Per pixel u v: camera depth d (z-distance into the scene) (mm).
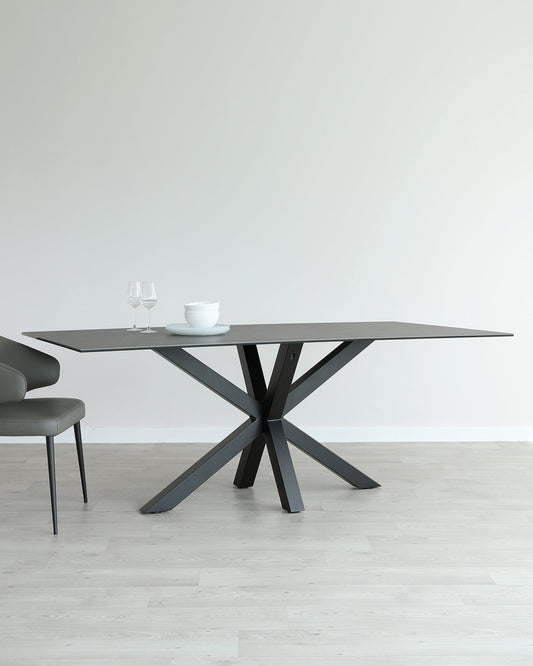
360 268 5047
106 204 4949
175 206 4969
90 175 4934
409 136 4988
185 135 4934
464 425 5152
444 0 4938
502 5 4949
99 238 4969
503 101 4992
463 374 5121
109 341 3283
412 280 5062
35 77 4871
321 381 3820
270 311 5039
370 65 4945
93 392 5051
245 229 4992
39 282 4977
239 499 3811
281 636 2418
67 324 5004
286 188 4980
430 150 5000
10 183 4922
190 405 5078
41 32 4848
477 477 4219
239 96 4926
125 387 5051
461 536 3285
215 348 5055
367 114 4969
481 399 5141
